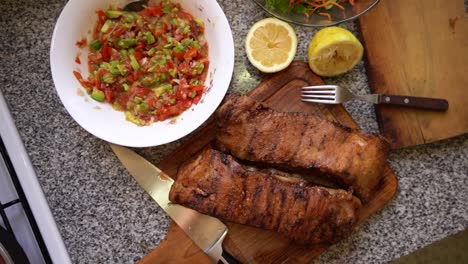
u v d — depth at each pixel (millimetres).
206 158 464
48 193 506
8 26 509
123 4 489
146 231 510
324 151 469
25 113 507
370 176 472
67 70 468
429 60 511
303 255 500
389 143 481
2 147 490
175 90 490
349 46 487
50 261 490
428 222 521
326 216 460
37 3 513
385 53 513
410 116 507
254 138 471
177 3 488
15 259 431
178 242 495
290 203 458
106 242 507
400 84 511
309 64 503
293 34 496
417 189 522
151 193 497
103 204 509
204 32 489
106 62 491
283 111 504
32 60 510
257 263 498
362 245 517
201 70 490
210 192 460
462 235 519
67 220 505
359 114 525
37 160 506
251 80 524
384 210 519
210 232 492
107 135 468
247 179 460
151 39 488
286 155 470
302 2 496
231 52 464
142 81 490
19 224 489
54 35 455
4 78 507
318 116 480
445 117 505
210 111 461
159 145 505
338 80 526
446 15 514
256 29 498
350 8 500
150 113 487
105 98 484
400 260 517
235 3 526
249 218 463
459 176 523
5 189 492
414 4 517
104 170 511
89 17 477
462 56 509
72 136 511
